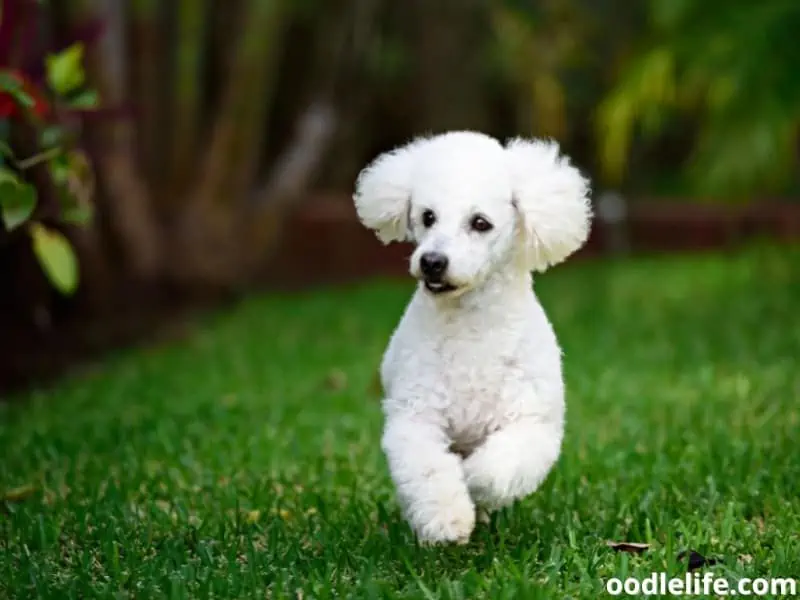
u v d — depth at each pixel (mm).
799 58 12805
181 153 14359
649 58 13602
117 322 12688
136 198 13305
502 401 4598
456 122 19000
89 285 12805
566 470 5902
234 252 14609
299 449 6785
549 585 4199
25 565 4598
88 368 10875
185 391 9297
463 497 4363
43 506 5555
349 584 4391
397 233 5074
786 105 12828
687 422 7156
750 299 13539
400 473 4430
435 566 4520
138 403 8867
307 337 12031
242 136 14516
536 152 4930
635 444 6633
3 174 5680
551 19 18188
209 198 14430
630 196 21953
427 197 4699
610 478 5844
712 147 13219
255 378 9766
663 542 4801
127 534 5027
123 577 4461
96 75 12172
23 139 7582
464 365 4598
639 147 22328
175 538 4973
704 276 16281
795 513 5145
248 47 14391
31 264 11797
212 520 5301
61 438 7156
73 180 6316
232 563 4508
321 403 8430
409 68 19328
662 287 15328
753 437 6539
